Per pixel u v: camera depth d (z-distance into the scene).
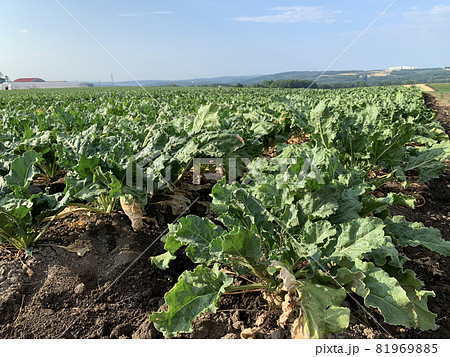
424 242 2.85
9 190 3.30
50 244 3.34
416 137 6.34
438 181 5.66
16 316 2.76
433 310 2.74
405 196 3.21
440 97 25.06
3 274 3.00
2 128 5.76
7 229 3.10
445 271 3.19
